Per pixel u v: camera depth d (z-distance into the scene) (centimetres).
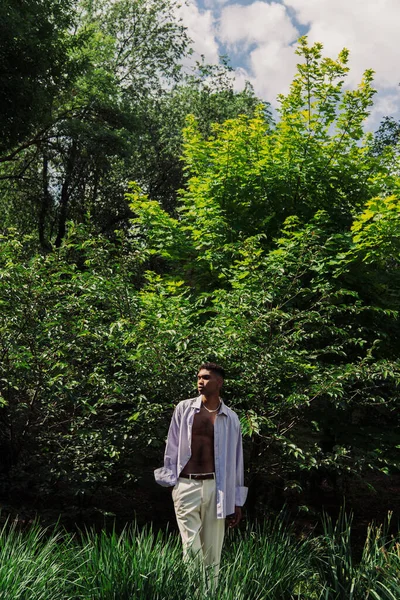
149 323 555
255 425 512
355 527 752
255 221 877
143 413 544
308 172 866
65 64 1842
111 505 680
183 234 877
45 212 2275
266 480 643
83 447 559
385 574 377
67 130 2000
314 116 891
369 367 590
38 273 567
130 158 2323
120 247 631
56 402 578
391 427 727
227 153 879
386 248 735
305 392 581
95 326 581
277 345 593
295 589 397
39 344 561
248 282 670
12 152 2181
